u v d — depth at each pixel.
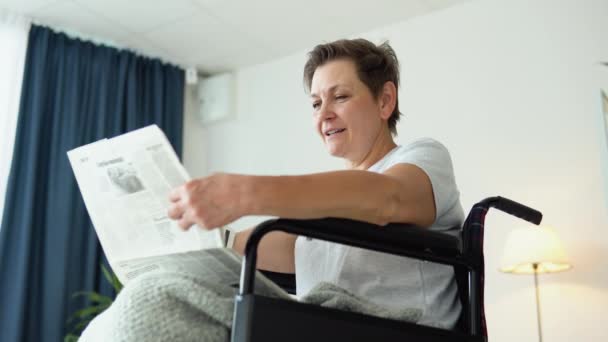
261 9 3.11
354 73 1.05
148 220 0.71
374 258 0.86
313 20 3.21
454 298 0.85
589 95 2.55
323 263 0.94
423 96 3.00
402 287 0.85
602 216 2.42
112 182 0.74
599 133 2.17
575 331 2.38
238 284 0.72
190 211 0.60
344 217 0.66
